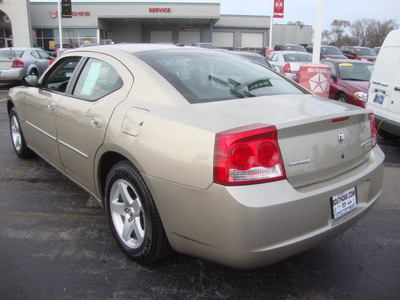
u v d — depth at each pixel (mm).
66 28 36188
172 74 2645
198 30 43156
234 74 2934
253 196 1885
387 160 5504
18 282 2404
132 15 37156
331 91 9305
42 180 4250
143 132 2301
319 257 2779
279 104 2459
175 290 2367
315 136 2146
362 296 2338
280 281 2482
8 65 12719
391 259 2762
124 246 2660
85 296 2289
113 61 2912
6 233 3041
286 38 44312
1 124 7223
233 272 2574
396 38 6023
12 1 28672
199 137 2025
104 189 2932
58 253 2760
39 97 3781
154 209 2320
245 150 1903
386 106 6043
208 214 1980
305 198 2002
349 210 2316
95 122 2711
